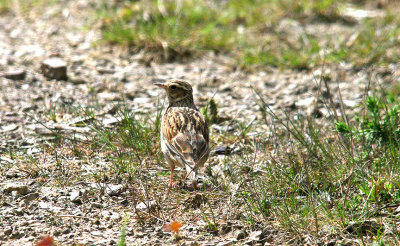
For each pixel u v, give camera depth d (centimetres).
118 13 2156
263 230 878
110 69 1781
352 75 1791
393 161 1020
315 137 1128
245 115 1454
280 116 1445
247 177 1052
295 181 1002
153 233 873
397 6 2434
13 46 1952
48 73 1672
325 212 906
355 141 1143
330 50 1953
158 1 2186
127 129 1247
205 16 2191
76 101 1500
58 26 2169
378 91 1619
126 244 836
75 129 1275
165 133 1053
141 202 965
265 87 1702
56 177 1043
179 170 1113
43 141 1207
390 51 1962
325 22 2291
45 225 880
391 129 1084
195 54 1941
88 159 1123
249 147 1216
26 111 1398
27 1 2417
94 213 927
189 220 917
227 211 937
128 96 1566
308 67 1858
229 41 2033
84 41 2025
